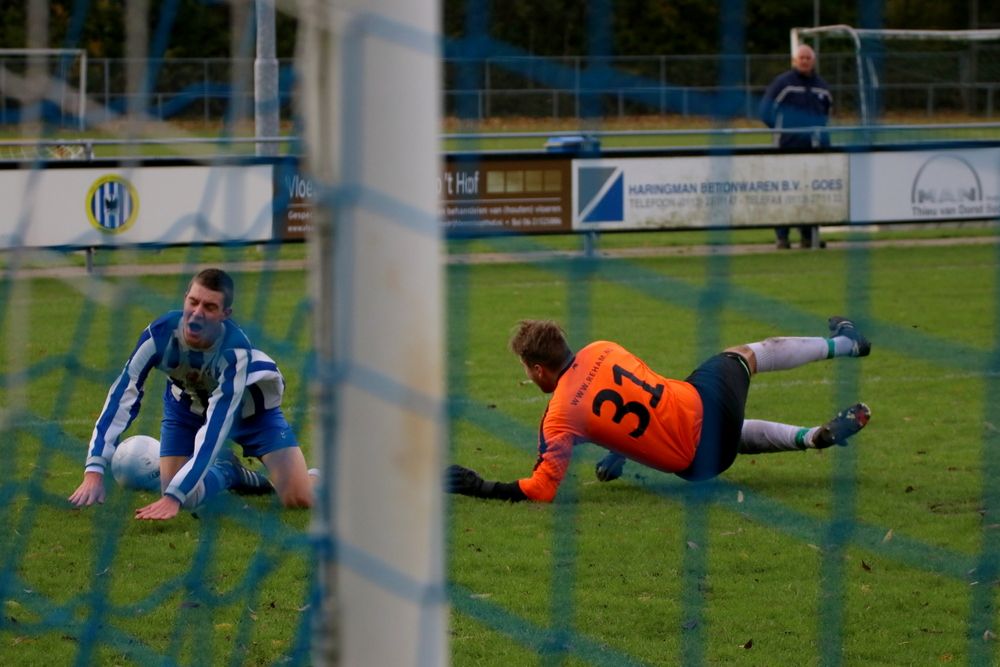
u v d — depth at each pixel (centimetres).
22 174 1861
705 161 2256
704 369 891
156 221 1980
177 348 830
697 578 753
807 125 2391
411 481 263
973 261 2269
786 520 863
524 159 2195
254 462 1037
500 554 797
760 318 1575
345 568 265
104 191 1930
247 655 630
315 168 259
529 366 866
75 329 1584
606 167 2223
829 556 792
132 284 843
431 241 260
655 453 861
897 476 979
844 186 2358
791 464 1017
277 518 860
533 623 679
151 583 739
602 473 955
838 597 720
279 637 655
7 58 2784
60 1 2152
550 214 2216
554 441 859
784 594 727
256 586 707
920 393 1281
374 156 255
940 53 3934
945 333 1602
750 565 777
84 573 755
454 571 766
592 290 1941
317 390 266
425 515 265
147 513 779
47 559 779
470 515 880
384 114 254
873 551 800
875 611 701
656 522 863
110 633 659
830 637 662
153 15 2053
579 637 661
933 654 642
